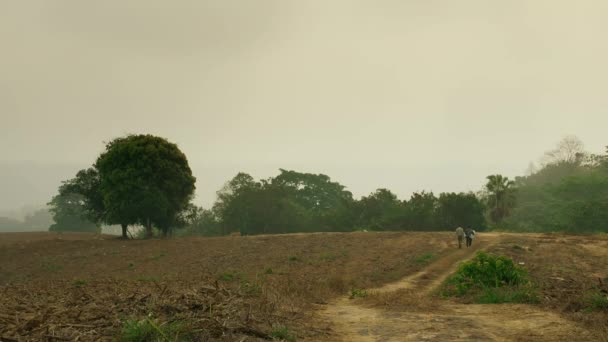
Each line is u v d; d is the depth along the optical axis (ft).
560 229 229.45
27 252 153.58
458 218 237.25
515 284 56.54
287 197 307.58
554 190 290.56
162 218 182.70
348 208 286.05
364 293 57.62
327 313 41.93
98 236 226.99
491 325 34.40
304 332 31.94
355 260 107.04
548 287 52.70
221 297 40.55
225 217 282.36
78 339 26.03
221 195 296.10
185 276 79.36
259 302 39.11
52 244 171.42
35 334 26.94
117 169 174.09
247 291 48.37
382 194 285.23
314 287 60.29
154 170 176.76
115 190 173.37
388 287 70.28
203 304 35.99
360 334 32.30
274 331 30.19
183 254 132.26
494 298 48.42
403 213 246.27
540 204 298.76
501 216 239.30
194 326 28.91
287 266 97.25
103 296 42.42
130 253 140.26
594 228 217.56
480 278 57.98
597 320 32.94
